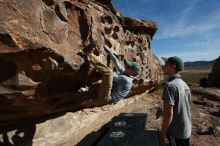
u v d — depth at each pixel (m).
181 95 4.12
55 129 6.07
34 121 5.49
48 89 4.46
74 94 5.33
